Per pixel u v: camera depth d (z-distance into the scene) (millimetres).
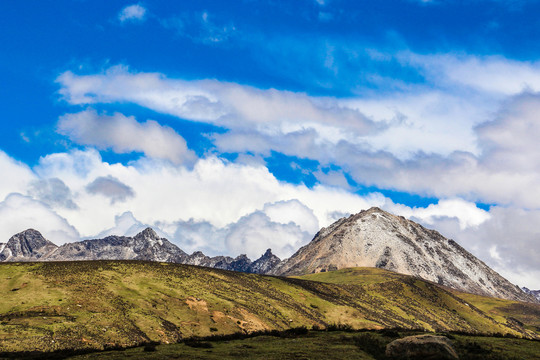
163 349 40062
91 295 104438
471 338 46344
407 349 35844
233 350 38812
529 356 36875
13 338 71438
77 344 75875
